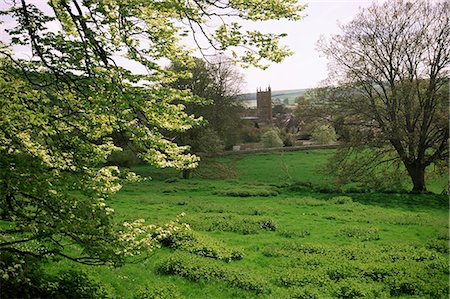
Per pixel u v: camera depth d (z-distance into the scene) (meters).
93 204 12.04
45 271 14.79
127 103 10.86
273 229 27.47
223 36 12.56
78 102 12.05
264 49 12.62
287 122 105.44
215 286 16.94
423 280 17.45
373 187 44.28
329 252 21.84
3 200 11.38
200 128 51.50
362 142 42.28
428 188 48.09
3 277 10.44
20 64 11.63
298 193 44.34
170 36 12.82
